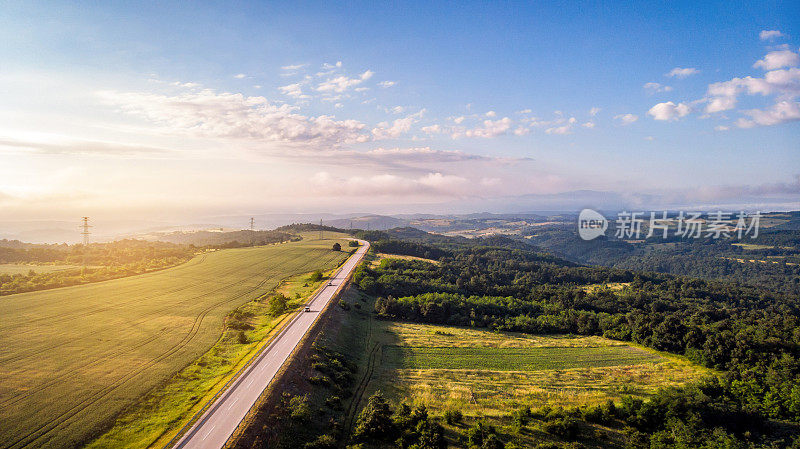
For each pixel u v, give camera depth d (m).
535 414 51.22
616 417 51.66
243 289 101.00
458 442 44.22
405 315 97.19
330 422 44.84
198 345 60.03
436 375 62.16
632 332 87.19
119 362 53.06
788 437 50.44
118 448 35.41
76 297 87.19
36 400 42.88
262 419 40.66
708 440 46.72
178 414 40.81
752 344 72.50
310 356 57.72
